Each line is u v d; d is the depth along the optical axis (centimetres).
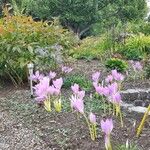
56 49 220
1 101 189
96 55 303
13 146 144
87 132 151
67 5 800
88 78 228
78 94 160
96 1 817
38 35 222
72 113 169
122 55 312
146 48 325
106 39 334
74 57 285
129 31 395
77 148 141
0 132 156
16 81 221
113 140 146
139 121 164
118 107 164
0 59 213
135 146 138
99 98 190
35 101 185
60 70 234
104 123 131
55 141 146
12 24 222
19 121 164
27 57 214
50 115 167
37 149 141
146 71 234
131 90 207
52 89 168
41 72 225
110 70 249
